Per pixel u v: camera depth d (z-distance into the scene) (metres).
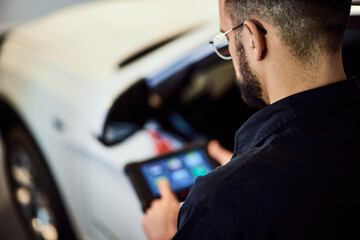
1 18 3.38
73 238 1.97
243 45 0.72
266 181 0.60
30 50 2.13
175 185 1.19
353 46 1.24
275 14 0.66
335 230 0.58
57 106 1.83
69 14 2.38
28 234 2.25
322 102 0.65
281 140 0.64
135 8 2.33
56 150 1.86
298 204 0.59
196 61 1.67
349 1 0.65
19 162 2.18
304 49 0.65
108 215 1.68
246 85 0.75
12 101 2.08
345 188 0.60
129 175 1.19
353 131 0.64
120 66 1.81
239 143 0.72
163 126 1.74
